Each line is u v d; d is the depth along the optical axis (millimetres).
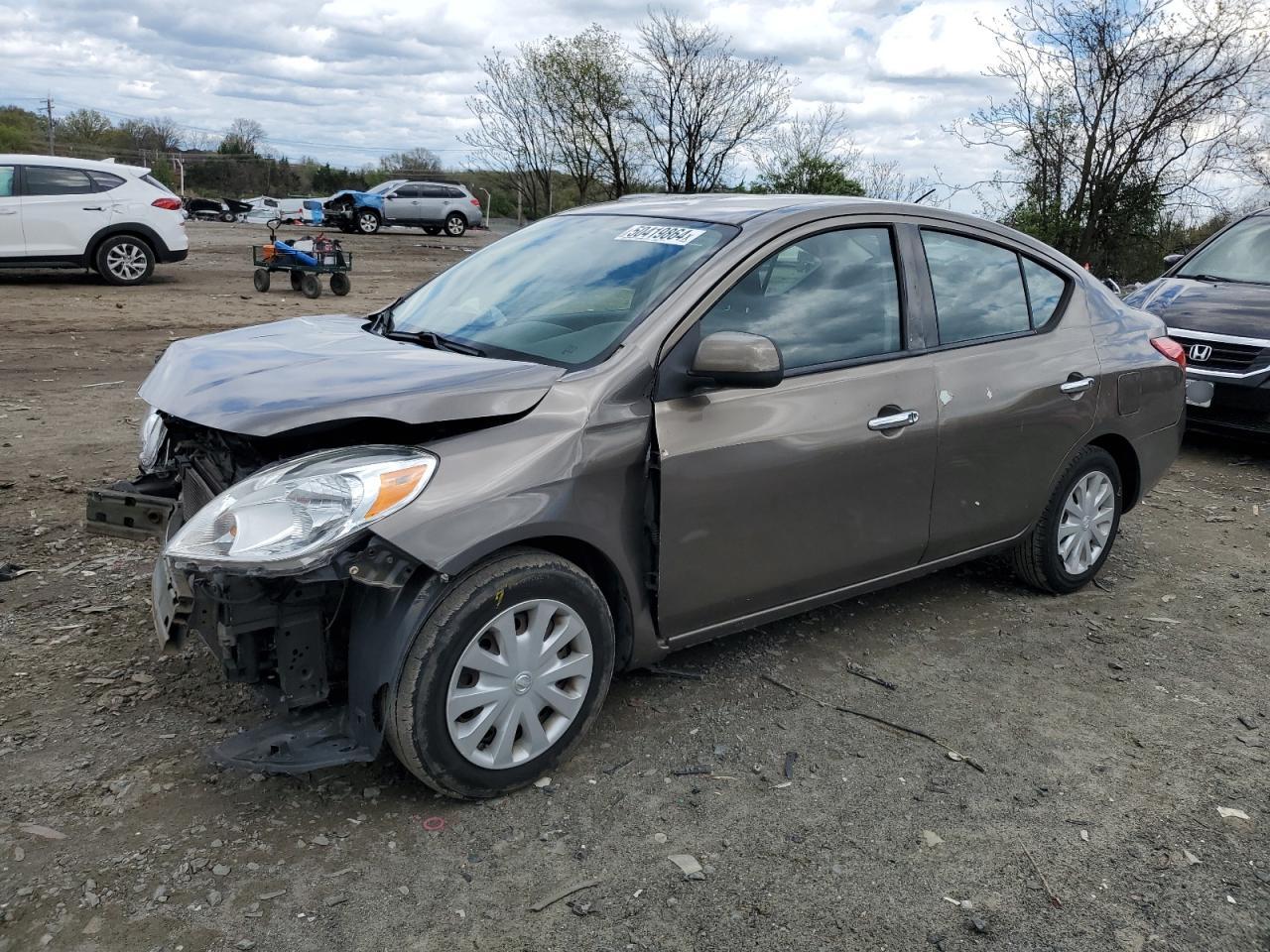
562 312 3572
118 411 7805
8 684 3582
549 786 3176
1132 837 3080
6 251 14508
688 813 3082
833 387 3691
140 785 3053
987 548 4520
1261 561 5656
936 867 2896
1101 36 17344
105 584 4473
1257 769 3504
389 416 2836
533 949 2510
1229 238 8938
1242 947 2645
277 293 16219
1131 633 4609
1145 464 5121
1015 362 4355
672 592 3363
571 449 3070
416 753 2875
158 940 2465
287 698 2891
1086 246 18641
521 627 3053
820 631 4441
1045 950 2600
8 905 2541
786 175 23734
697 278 3451
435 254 26922
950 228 4297
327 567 2664
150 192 15711
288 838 2861
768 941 2574
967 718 3752
